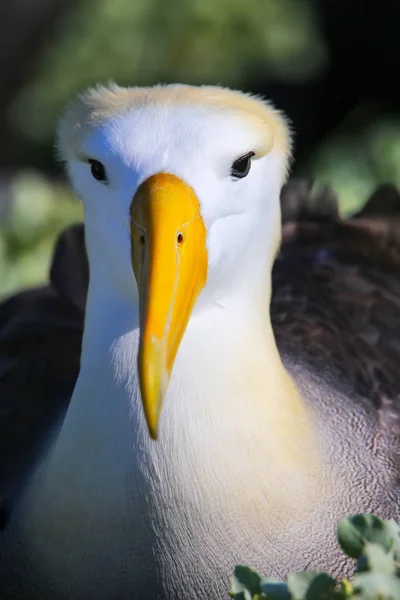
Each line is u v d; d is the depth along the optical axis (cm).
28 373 748
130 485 607
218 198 570
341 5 1855
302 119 1856
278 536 621
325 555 630
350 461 662
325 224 871
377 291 795
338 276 805
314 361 720
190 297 552
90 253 608
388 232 866
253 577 504
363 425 686
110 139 570
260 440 617
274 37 1786
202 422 605
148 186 556
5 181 1611
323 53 1823
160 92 598
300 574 491
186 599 623
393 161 1459
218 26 1773
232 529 612
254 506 614
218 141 566
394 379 729
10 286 1173
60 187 1367
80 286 819
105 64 1767
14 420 718
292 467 629
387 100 1881
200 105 581
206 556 614
